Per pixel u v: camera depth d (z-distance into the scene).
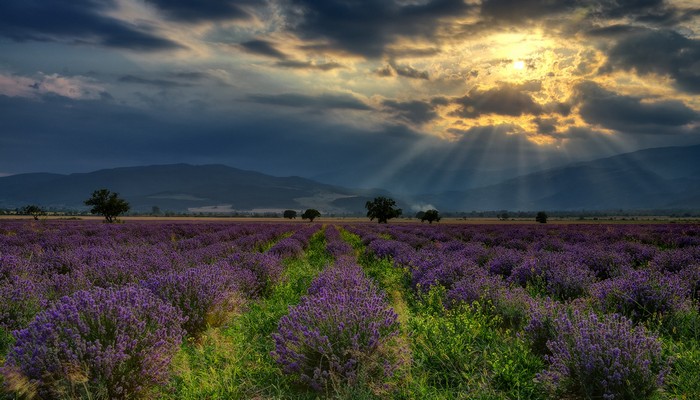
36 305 6.81
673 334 6.45
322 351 4.70
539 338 5.73
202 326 6.68
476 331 6.21
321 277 8.86
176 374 5.10
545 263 10.09
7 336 6.02
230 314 7.17
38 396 4.20
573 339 4.85
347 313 5.21
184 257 13.20
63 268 10.38
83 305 4.86
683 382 4.68
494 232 37.34
